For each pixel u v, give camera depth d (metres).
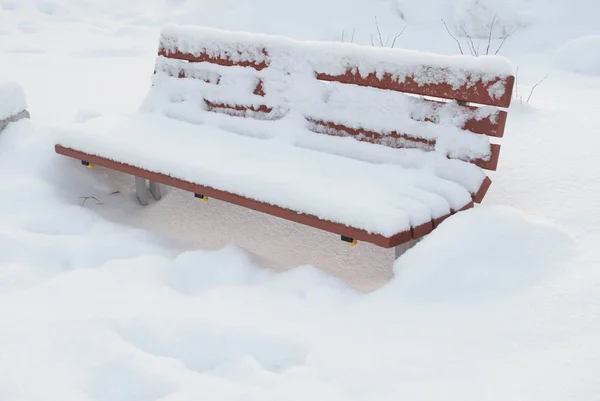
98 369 2.21
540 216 3.01
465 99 2.89
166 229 3.50
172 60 3.97
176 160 3.24
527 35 6.63
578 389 1.95
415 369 2.13
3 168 3.80
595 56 5.63
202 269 2.85
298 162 3.18
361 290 2.90
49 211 3.44
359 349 2.25
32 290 2.72
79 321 2.45
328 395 2.05
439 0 7.41
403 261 2.64
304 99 3.43
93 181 3.89
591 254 2.58
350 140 3.26
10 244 3.05
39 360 2.25
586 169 3.40
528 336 2.21
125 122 3.86
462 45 6.75
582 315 2.25
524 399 1.94
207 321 2.44
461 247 2.59
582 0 6.79
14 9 8.96
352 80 3.27
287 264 3.13
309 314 2.49
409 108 3.11
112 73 6.31
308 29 7.50
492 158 2.89
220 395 2.07
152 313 2.49
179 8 8.80
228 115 3.72
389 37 7.16
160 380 2.15
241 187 2.96
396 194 2.80
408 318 2.40
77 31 8.24
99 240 3.14
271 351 2.31
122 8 9.09
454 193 2.85
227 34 3.70
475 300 2.44
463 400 1.98
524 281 2.47
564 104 4.54
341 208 2.67
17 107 4.17
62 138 3.69
